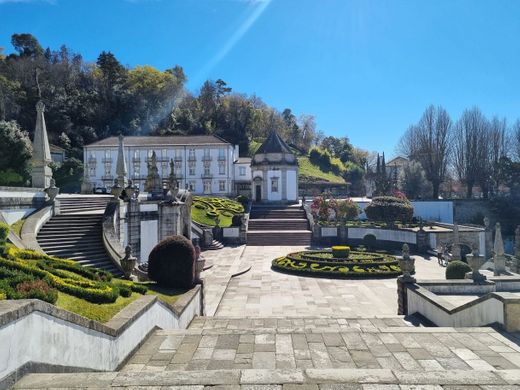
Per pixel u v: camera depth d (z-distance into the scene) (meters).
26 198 17.91
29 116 73.50
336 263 22.88
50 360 5.29
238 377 5.08
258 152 55.09
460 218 51.44
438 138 60.59
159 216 21.42
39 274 8.27
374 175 80.62
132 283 11.25
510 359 7.05
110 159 66.44
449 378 5.02
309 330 8.80
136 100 90.75
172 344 7.98
